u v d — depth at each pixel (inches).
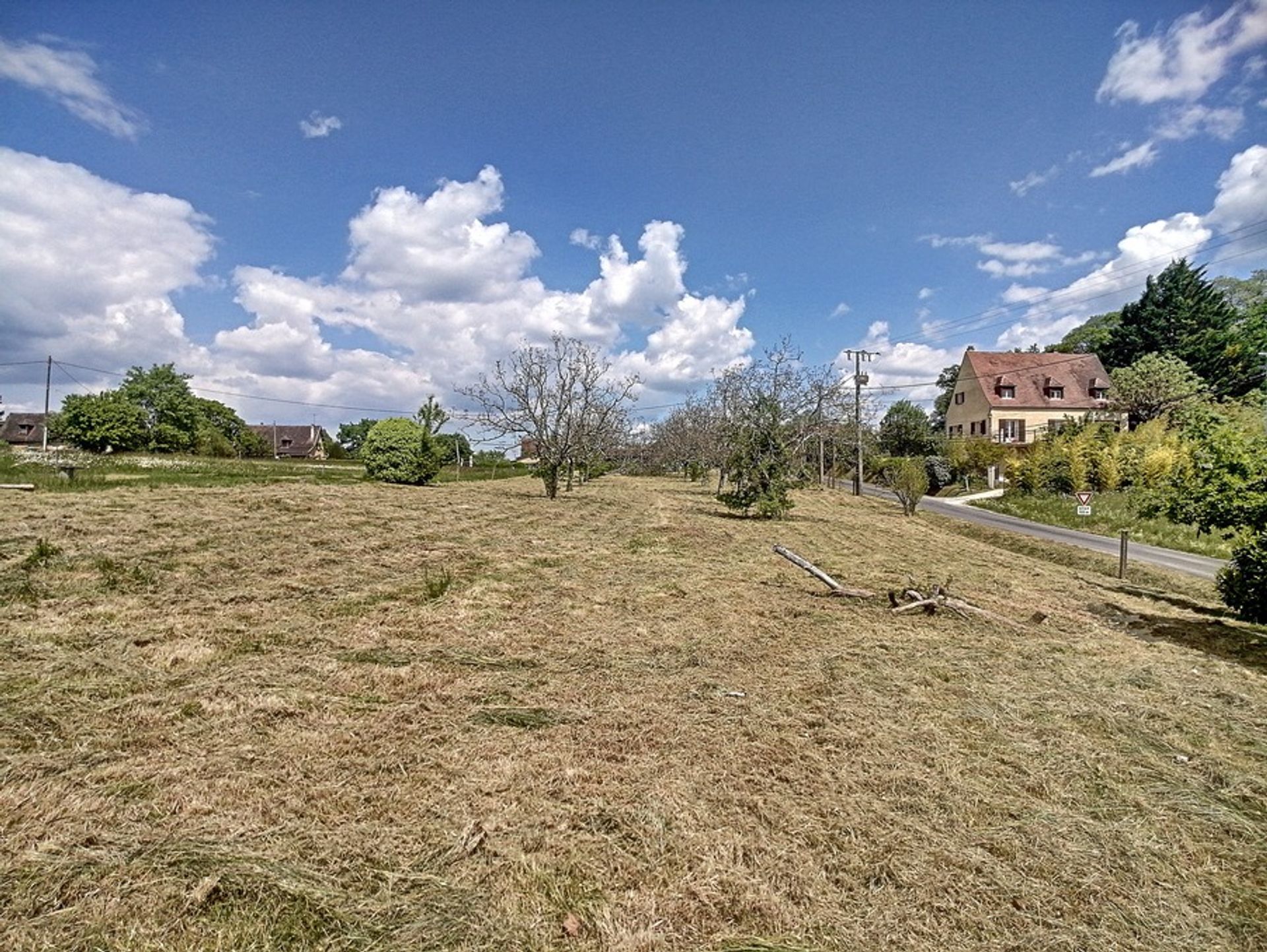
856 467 1327.5
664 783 113.5
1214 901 89.5
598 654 190.9
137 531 325.4
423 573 285.9
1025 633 244.7
